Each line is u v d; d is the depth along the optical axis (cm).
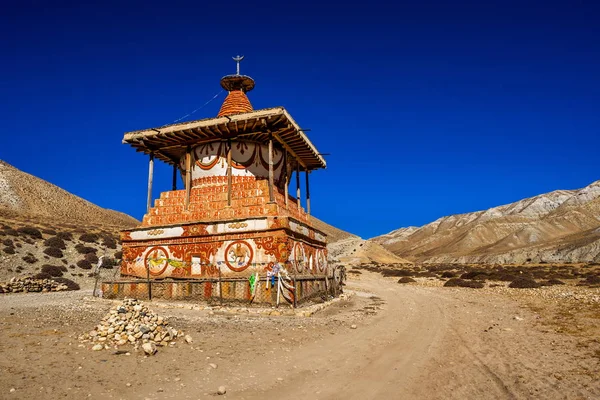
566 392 743
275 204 2053
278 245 1928
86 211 9944
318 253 2631
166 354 945
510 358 995
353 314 1823
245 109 2670
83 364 842
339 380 817
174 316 1545
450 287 3512
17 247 3494
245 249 1978
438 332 1368
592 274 4662
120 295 2114
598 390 750
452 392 751
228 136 2248
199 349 1009
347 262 8794
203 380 779
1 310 1647
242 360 934
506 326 1455
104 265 3691
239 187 2250
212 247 2047
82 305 1861
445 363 959
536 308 1891
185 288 2003
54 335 1112
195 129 2184
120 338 1023
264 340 1156
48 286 2716
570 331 1312
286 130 2225
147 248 2203
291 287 1828
